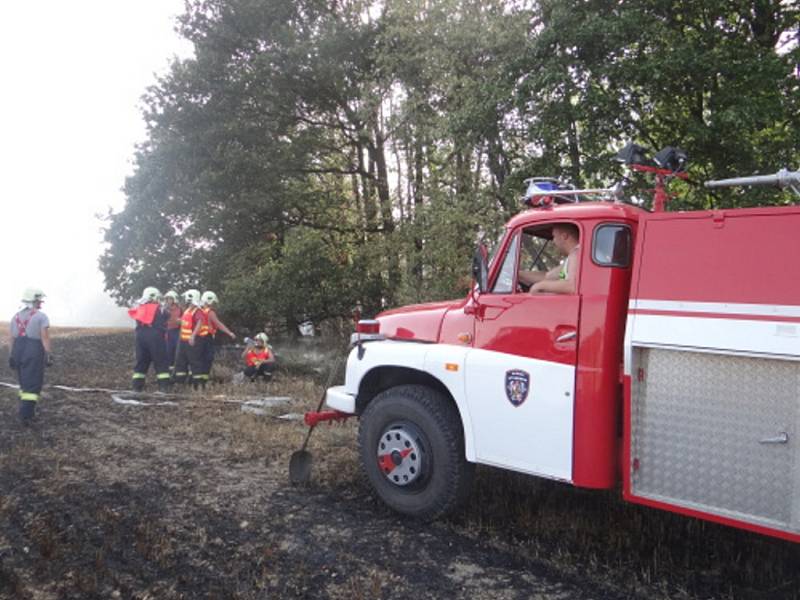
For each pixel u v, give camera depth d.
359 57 16.05
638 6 9.58
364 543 3.98
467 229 12.97
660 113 10.14
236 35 17.09
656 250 3.35
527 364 3.84
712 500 3.14
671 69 8.80
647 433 3.36
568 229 3.98
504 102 10.77
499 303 4.09
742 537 4.01
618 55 9.48
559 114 9.73
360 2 16.28
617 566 3.64
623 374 3.44
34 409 7.69
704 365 3.17
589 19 9.38
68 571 3.59
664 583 3.42
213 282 16.92
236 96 16.58
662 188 4.00
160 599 3.28
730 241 3.11
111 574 3.55
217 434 6.88
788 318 2.90
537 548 3.88
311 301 16.69
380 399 4.56
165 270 17.09
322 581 3.48
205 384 10.52
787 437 2.92
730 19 9.99
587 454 3.57
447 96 13.12
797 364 2.89
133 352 15.31
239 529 4.20
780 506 2.94
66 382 10.74
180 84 16.86
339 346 16.62
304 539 4.04
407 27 13.95
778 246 2.97
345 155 18.62
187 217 17.19
